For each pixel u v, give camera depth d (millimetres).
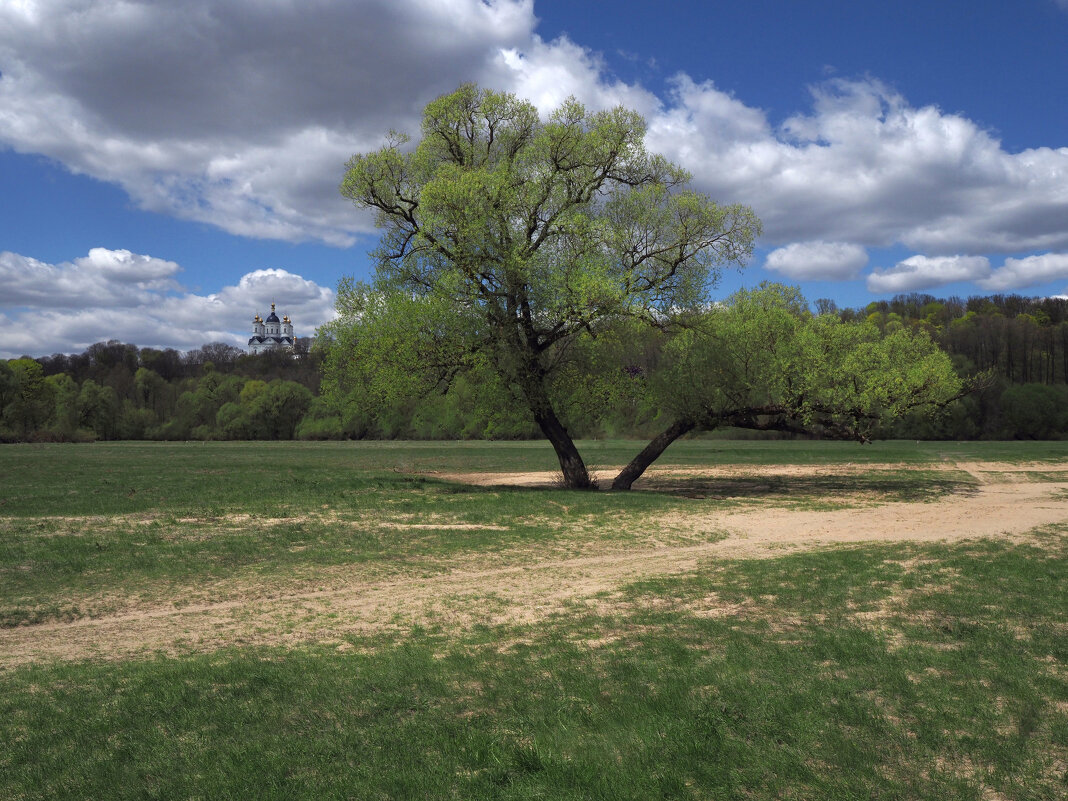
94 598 13070
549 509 23328
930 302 134375
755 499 28547
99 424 99812
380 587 14109
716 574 14094
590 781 5699
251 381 117750
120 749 6523
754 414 32125
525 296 28250
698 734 6457
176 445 77500
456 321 27219
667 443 32625
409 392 28438
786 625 10070
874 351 31094
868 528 21297
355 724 7000
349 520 21016
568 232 28484
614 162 30438
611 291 26391
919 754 6031
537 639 10023
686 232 29141
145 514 21672
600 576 14742
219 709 7473
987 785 5539
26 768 6164
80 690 8195
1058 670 7938
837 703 7078
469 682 8211
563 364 30922
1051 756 5953
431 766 6043
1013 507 25953
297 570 15328
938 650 8672
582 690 7719
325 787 5691
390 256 30469
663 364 32625
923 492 31203
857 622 10070
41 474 35969
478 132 31266
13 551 16203
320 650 9883
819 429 32219
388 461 49312
